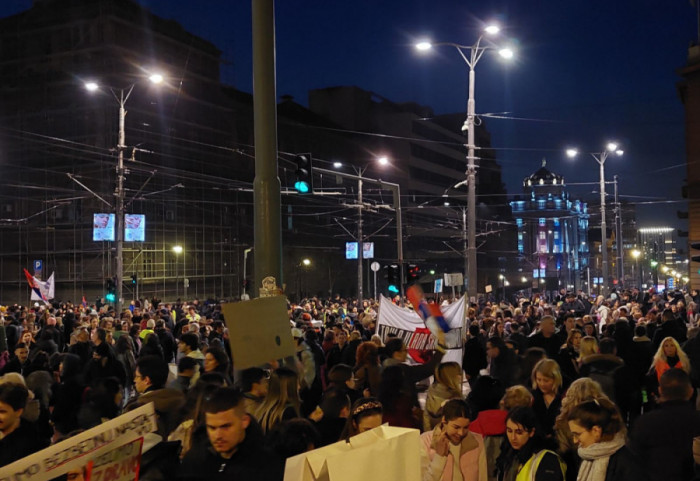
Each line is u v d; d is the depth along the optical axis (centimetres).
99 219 3669
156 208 5194
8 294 4981
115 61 5041
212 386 534
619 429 486
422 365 819
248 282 2589
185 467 413
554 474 510
